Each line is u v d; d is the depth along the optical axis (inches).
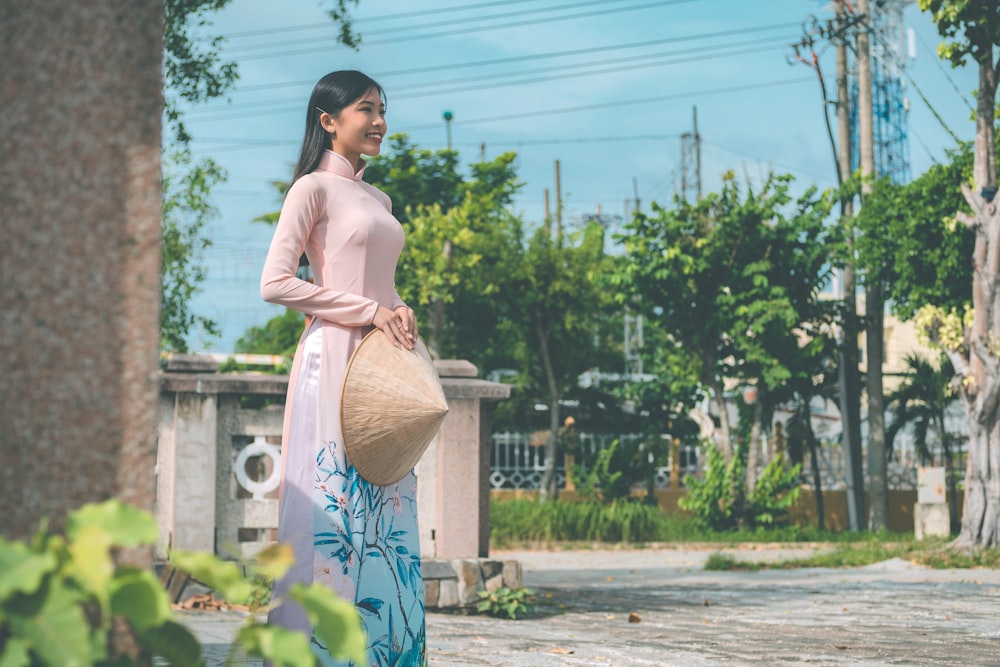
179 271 551.5
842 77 944.9
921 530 725.3
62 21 64.4
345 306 118.7
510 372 1104.2
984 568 518.6
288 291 118.1
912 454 1050.1
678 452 1019.9
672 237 901.2
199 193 555.5
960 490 1048.8
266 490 275.0
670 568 574.9
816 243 898.1
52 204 63.0
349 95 124.6
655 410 1014.4
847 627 267.3
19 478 61.0
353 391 117.3
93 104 63.9
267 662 112.0
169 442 267.7
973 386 569.3
